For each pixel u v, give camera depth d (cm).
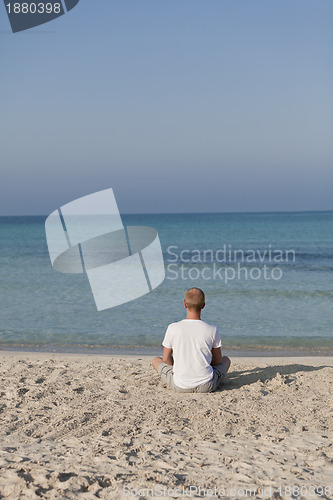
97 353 842
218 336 531
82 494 302
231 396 505
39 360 705
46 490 309
